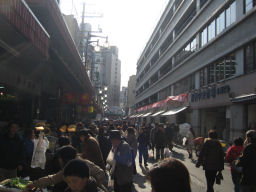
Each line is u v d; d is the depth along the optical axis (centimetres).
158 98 5038
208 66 2522
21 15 684
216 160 698
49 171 459
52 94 2219
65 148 366
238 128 1892
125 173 550
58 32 1315
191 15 3109
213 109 2405
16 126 652
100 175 370
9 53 974
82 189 278
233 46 1981
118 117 9731
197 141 1608
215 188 890
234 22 1941
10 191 437
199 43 2731
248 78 1777
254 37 1703
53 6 1065
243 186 557
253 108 1770
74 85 2769
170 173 182
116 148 559
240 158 558
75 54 1717
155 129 1416
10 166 638
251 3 1764
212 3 2386
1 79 1148
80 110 3538
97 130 1105
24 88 1462
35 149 695
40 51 856
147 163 1374
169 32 4103
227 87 2055
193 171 1180
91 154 554
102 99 6003
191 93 2894
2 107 1377
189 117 3017
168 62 4262
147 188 865
